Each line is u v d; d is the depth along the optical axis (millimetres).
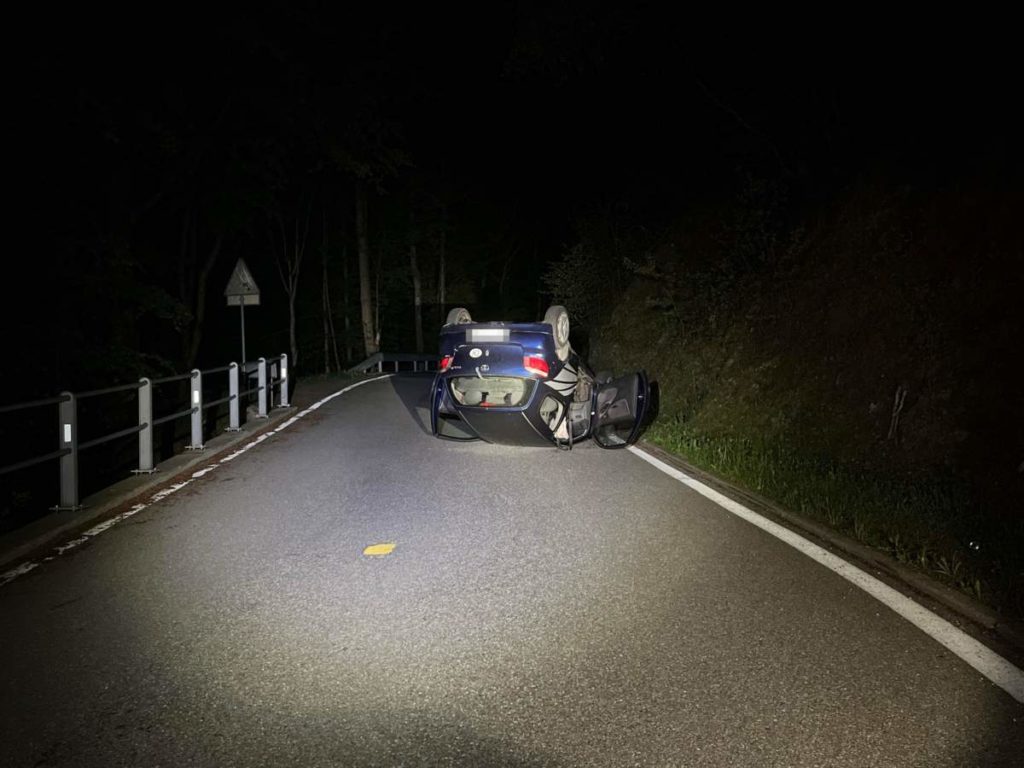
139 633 4711
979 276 8664
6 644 4570
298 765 3330
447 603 5133
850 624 4742
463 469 9727
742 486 8641
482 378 10203
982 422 7617
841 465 8789
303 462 10297
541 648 4430
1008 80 9680
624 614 4918
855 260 10836
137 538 6777
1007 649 4387
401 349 52562
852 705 3758
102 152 16266
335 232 43594
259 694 3938
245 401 17719
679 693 3893
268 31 16641
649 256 17219
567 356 10703
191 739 3537
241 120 19078
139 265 15930
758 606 5039
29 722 3695
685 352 14984
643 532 6809
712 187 19219
